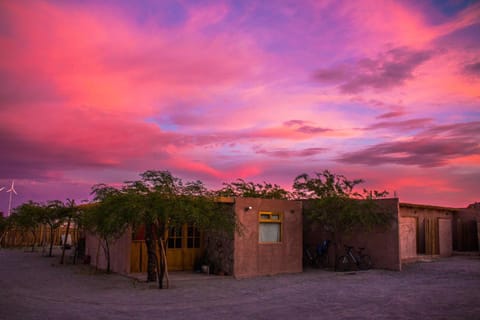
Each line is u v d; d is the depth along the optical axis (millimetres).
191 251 18422
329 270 19469
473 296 12312
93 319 9227
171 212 13188
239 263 16547
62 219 23953
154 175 13578
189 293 12781
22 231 32219
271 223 17953
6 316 9352
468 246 27953
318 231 21969
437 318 9445
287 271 18016
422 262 22766
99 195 14680
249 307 10742
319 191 19234
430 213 26016
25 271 18281
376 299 11844
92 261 21344
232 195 22422
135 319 9320
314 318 9469
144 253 17422
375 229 19922
